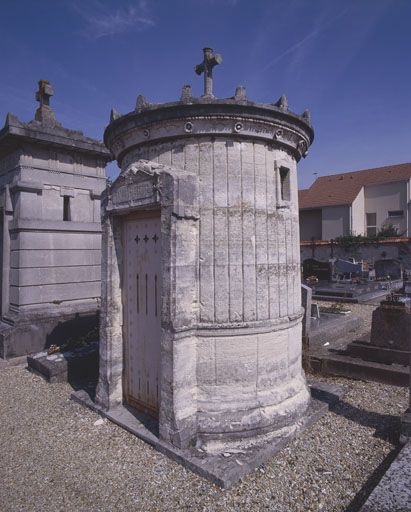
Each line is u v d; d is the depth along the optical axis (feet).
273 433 14.78
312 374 23.80
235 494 11.95
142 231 16.87
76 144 30.76
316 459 13.78
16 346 27.27
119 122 16.48
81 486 12.59
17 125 27.53
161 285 15.42
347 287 56.90
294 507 11.40
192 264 14.71
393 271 66.23
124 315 17.90
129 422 16.19
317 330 29.17
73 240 31.53
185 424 14.17
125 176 16.39
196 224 14.88
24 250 28.78
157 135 15.65
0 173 32.27
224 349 14.79
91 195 32.76
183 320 14.34
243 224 15.11
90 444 15.10
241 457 13.44
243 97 15.16
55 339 29.30
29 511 11.51
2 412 18.53
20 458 14.33
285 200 16.92
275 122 15.47
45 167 30.09
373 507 10.36
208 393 14.80
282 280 16.21
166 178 14.39
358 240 78.43
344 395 19.74
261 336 15.28
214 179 15.07
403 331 22.62
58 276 30.60
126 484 12.60
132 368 17.53
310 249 85.30
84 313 31.19
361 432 15.70
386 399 19.17
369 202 96.53
